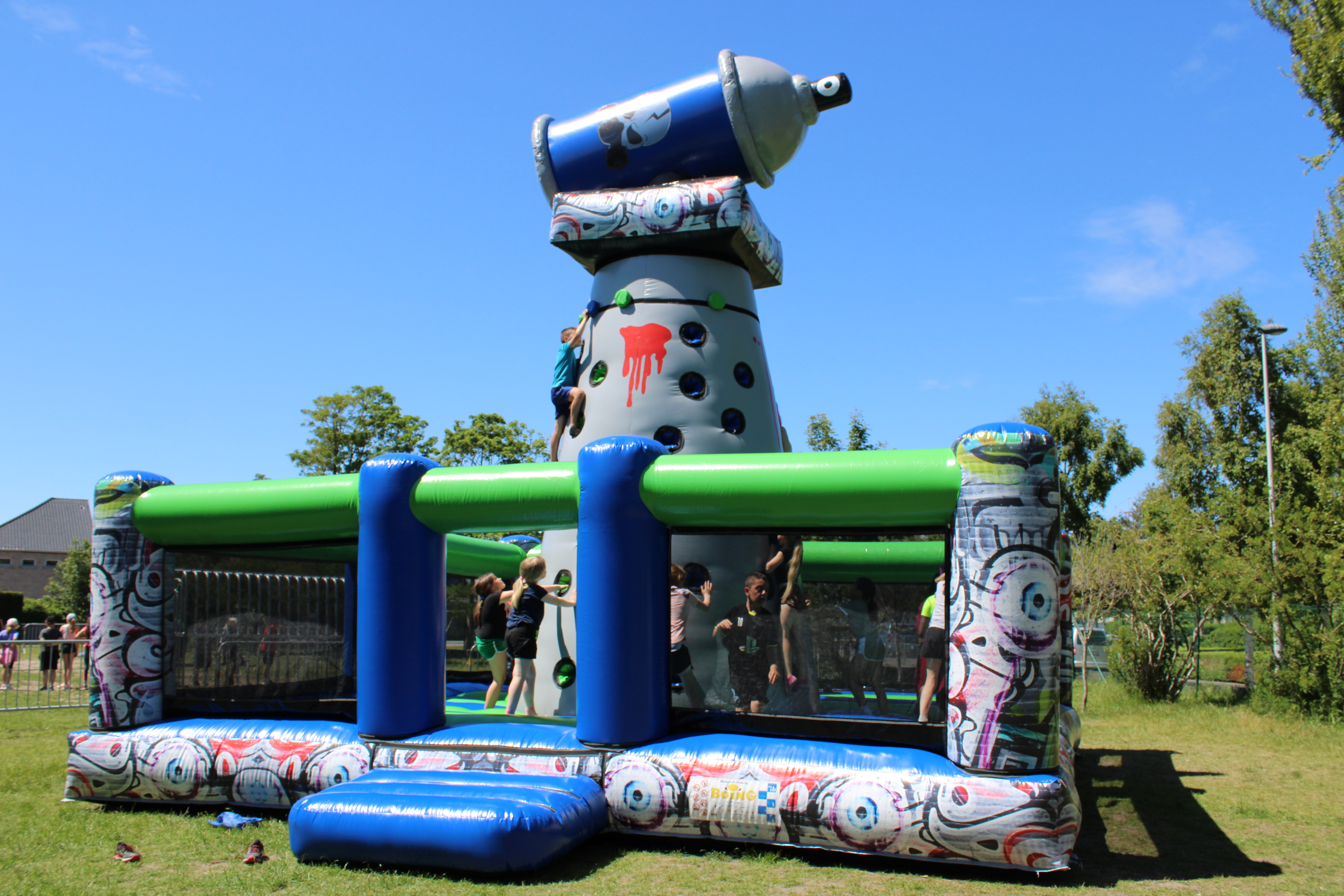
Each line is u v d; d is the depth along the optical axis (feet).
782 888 16.43
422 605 22.27
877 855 17.90
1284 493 56.59
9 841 19.95
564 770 20.02
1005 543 17.78
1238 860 19.01
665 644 20.81
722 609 23.76
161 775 22.84
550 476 21.49
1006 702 17.38
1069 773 19.90
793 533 20.43
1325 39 44.16
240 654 24.85
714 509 20.08
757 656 20.88
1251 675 51.37
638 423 26.40
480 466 22.33
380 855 17.65
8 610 132.67
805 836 18.06
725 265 28.17
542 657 26.78
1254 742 35.76
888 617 19.80
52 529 203.51
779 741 19.62
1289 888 16.93
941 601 19.40
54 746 34.27
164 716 24.68
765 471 19.63
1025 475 17.92
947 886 16.62
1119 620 54.90
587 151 28.40
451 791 18.53
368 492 22.26
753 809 18.38
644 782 19.29
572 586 26.99
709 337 27.25
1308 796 25.79
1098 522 78.74
